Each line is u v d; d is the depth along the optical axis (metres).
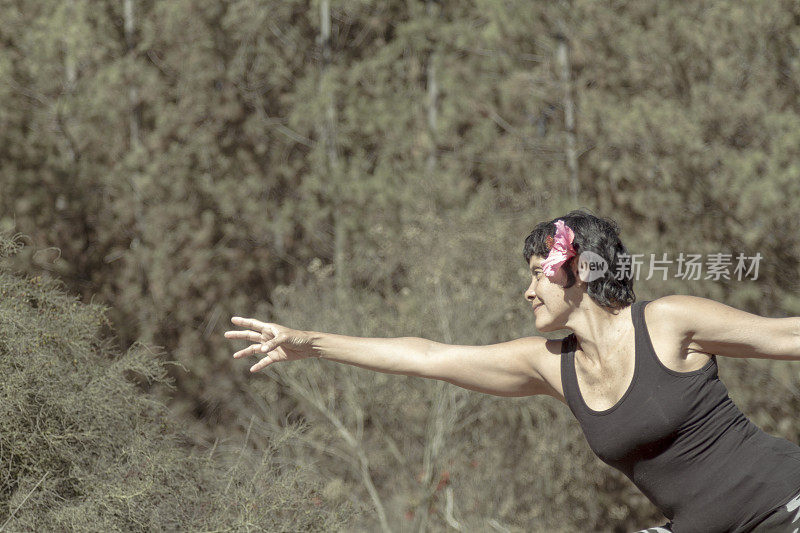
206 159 24.20
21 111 23.05
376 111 24.81
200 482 7.26
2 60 22.69
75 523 6.23
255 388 22.31
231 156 24.95
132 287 23.48
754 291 18.14
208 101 24.53
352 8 25.03
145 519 6.63
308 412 20.69
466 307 19.23
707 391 5.41
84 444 6.71
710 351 5.47
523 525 18.97
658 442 5.45
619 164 19.98
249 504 6.92
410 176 23.77
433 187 22.86
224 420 22.53
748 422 5.55
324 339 6.61
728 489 5.39
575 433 19.30
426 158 24.19
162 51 24.39
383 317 20.34
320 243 24.89
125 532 6.55
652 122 19.20
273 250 24.81
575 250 5.59
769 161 18.02
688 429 5.41
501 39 22.97
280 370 20.30
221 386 23.20
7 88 22.75
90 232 23.83
